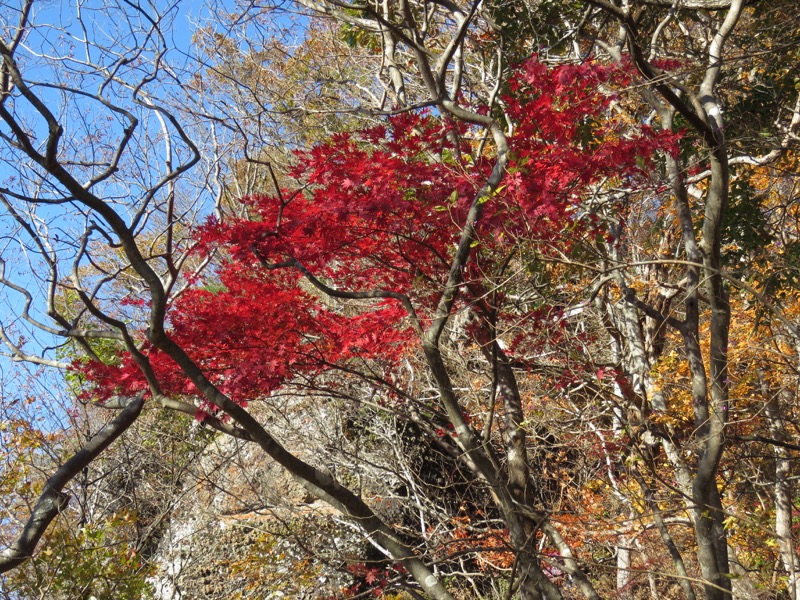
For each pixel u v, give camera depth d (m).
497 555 9.24
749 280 8.45
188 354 5.41
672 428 6.86
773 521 7.83
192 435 10.78
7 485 8.50
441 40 10.66
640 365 6.98
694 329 5.18
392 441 10.20
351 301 8.66
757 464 7.73
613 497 8.91
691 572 7.76
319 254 5.41
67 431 10.16
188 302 5.64
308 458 11.01
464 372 8.94
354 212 5.04
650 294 8.84
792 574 6.55
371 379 6.16
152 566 8.52
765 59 7.54
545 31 8.34
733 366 8.11
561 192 5.25
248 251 5.36
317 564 9.39
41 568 7.68
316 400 11.02
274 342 5.53
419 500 9.91
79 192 3.96
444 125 5.59
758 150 8.54
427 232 5.42
